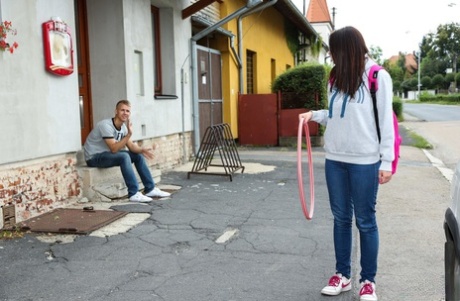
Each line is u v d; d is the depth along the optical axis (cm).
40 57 581
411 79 10325
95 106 790
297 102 1445
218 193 736
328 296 373
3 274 413
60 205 626
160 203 663
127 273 417
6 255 455
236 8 1366
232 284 395
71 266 432
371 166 354
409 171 983
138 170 699
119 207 634
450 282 299
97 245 486
